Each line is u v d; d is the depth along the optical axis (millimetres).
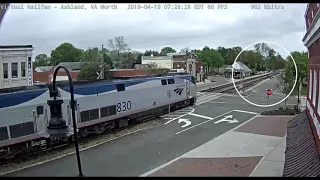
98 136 23109
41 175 14961
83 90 21547
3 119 16484
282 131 24000
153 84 30094
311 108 12703
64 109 19875
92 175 14922
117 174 15039
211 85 72062
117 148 19938
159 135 23438
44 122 18547
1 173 15250
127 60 94000
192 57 88562
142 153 18719
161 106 31578
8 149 16969
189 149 19438
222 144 20422
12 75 34906
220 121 28672
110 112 23891
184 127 26219
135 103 27000
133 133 24203
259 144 20281
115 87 24719
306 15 14711
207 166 15945
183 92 36562
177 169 15578
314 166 9000
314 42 11883
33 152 18453
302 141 12117
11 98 16922
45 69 82688
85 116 21531
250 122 28016
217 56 114438
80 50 108312
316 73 11383
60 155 18297
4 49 33625
